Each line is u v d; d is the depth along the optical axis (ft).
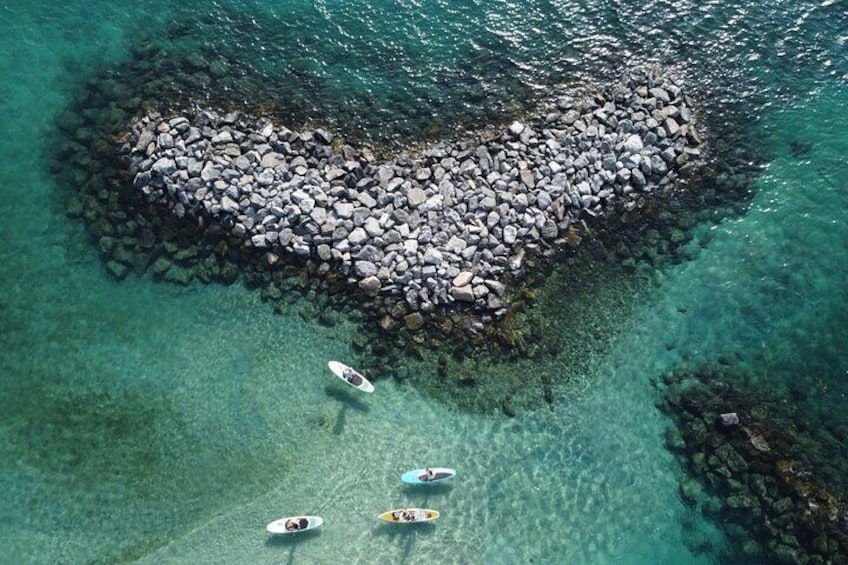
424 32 110.93
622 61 109.19
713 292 95.09
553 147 98.32
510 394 87.86
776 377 89.86
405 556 79.15
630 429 87.71
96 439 82.28
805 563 79.51
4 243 91.66
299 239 90.74
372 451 83.76
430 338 88.63
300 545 78.54
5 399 83.35
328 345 88.48
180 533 78.38
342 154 97.45
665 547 82.02
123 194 93.76
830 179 102.58
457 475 83.41
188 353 87.66
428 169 96.37
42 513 78.23
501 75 107.04
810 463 84.02
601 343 91.45
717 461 84.94
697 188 100.73
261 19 110.11
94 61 103.96
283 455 82.74
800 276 96.17
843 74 111.24
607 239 96.22
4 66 102.89
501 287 90.33
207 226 91.81
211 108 100.27
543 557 80.53
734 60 111.14
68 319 88.38
